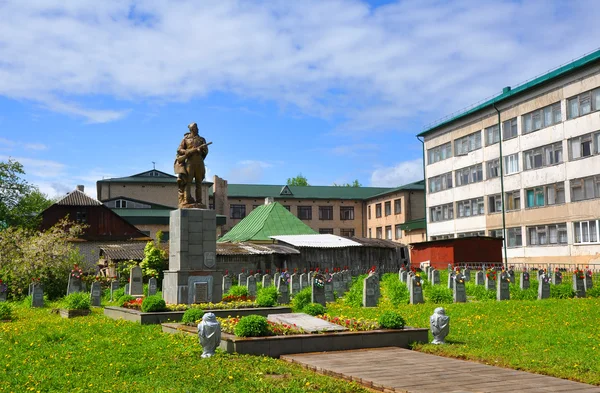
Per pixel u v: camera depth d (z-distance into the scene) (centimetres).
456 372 1075
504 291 2791
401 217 8312
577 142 4744
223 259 4669
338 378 1054
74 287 3181
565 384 975
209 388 969
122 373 1105
